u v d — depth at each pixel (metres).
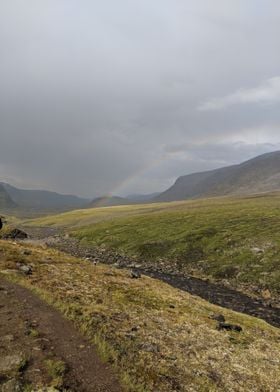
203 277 63.41
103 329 22.53
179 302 36.72
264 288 53.38
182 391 18.17
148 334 24.98
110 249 95.19
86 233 120.12
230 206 149.50
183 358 22.53
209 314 34.34
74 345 18.50
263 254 67.50
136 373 17.95
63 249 97.88
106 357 17.77
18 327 19.28
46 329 19.77
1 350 16.50
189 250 80.69
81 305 26.56
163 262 76.25
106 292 33.69
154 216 136.88
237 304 46.19
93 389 14.97
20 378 14.52
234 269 63.72
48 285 30.39
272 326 35.41
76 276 37.34
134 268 70.75
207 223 105.44
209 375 21.19
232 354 24.98
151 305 33.03
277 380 22.44
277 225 91.44
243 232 87.62
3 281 28.50
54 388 14.16
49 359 16.33
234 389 20.28
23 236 87.62
